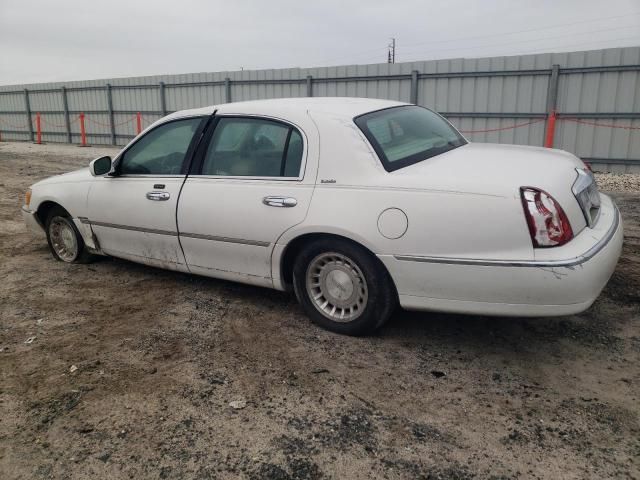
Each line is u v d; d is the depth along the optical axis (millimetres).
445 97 14398
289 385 3320
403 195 3457
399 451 2691
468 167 3568
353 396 3184
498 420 2916
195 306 4551
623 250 5711
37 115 25297
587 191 3584
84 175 5375
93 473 2604
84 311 4527
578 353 3604
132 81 21953
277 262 4059
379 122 4023
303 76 16984
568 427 2834
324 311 3998
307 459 2652
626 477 2461
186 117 4648
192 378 3428
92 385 3375
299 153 3928
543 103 13148
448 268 3338
